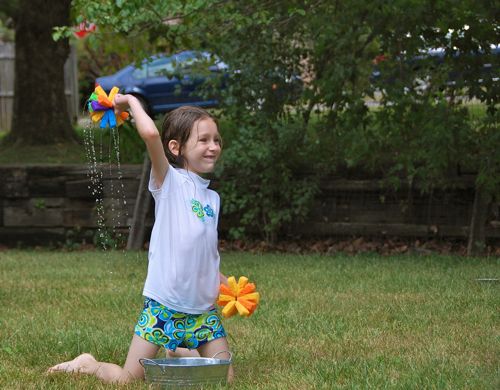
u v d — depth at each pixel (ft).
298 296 26.03
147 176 42.52
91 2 32.45
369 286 27.94
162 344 15.38
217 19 36.99
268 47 39.37
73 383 15.40
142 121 14.90
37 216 45.09
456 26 33.37
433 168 36.70
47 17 50.72
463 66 34.94
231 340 19.67
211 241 15.53
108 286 28.73
